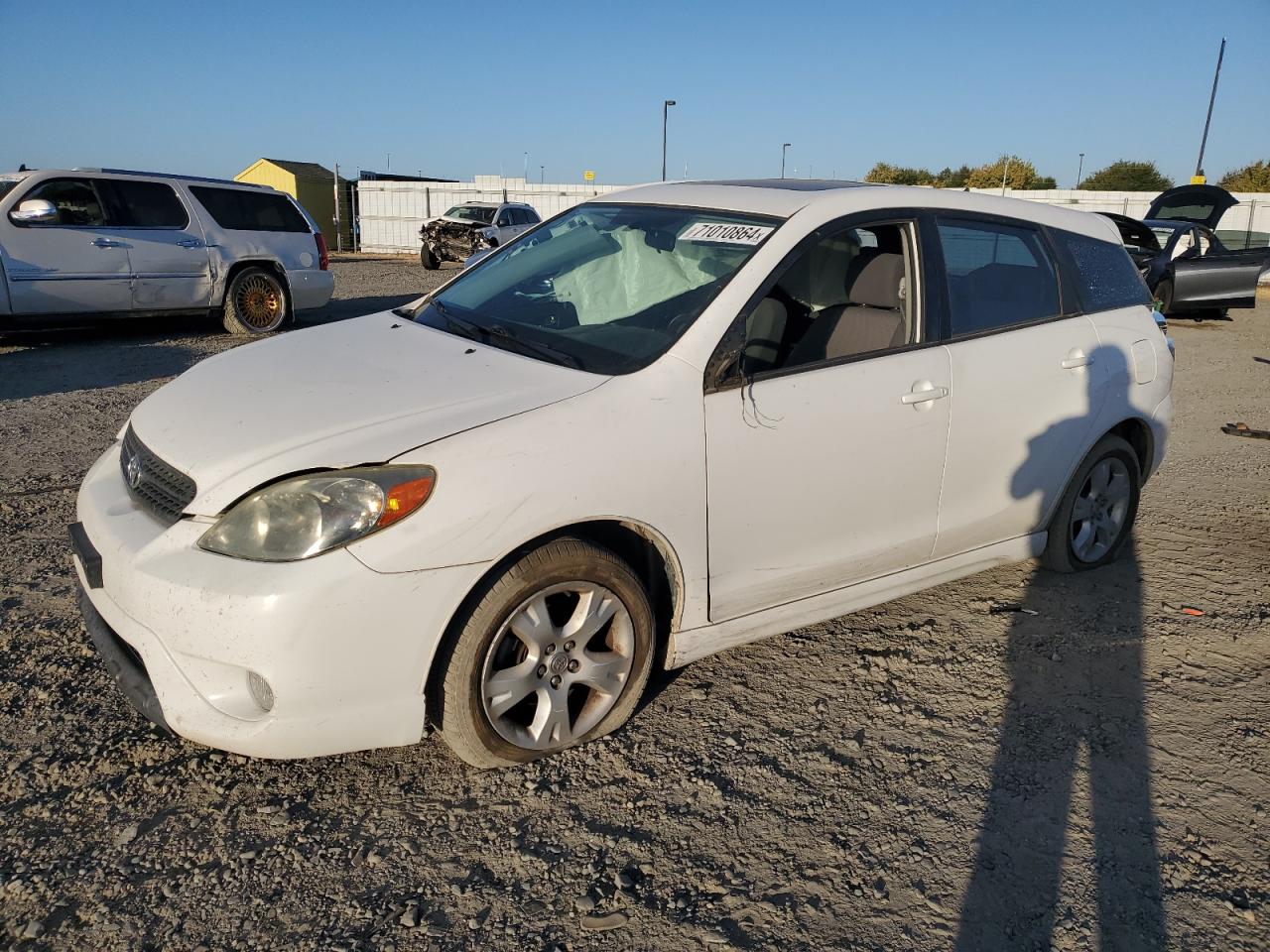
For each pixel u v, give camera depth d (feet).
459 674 8.62
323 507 7.96
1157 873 8.49
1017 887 8.24
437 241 74.43
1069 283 13.52
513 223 79.05
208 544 8.14
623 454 9.04
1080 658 12.28
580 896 7.85
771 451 10.05
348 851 8.24
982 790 9.52
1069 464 13.46
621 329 10.37
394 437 8.43
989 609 13.61
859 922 7.75
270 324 36.65
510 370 9.80
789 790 9.37
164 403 10.08
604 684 9.63
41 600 12.48
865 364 10.93
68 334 34.96
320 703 8.07
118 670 8.75
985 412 12.01
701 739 10.14
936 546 12.12
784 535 10.45
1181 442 24.20
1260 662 12.37
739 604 10.39
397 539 8.00
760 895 7.97
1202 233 49.47
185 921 7.39
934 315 11.65
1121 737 10.58
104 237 31.68
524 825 8.68
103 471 10.17
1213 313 55.42
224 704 8.09
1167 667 12.16
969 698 11.25
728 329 9.90
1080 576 14.87
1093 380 13.39
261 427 8.82
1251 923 7.95
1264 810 9.43
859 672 11.71
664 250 11.27
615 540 9.83
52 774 9.00
